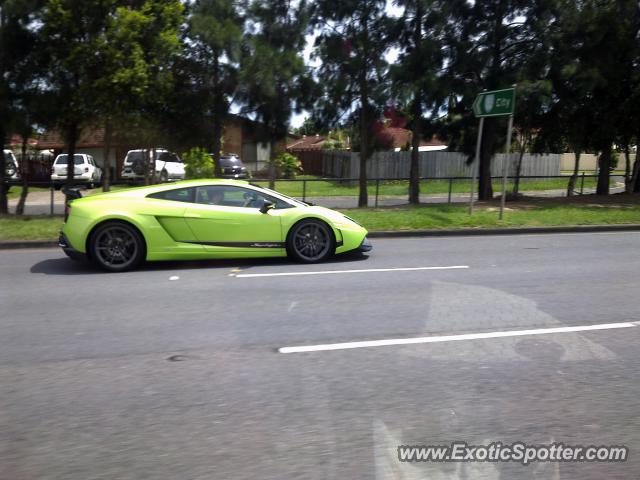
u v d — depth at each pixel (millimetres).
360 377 4766
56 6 12828
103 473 3389
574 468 3486
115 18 13266
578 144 19281
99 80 12984
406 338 5730
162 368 4945
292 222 9469
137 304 6992
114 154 33656
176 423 3982
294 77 15430
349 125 17750
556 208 15914
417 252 10797
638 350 5434
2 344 5543
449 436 3832
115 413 4125
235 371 4883
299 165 31938
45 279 8406
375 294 7488
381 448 3676
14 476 3357
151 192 9180
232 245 9250
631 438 3822
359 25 16219
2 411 4148
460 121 18203
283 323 6215
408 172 31891
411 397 4391
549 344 5582
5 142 16125
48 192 28234
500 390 4527
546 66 16656
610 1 16375
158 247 8984
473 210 15438
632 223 14375
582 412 4172
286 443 3723
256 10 15016
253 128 16141
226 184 9445
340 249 9750
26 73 13828
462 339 5711
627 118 18062
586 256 10375
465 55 16500
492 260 9953
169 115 15461
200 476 3357
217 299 7230
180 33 14906
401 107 16766
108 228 8859
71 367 4965
